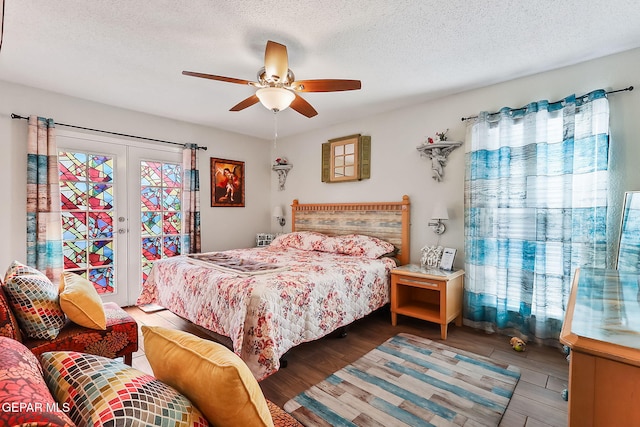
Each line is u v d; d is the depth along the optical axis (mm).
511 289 2840
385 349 2561
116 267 3627
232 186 4695
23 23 1978
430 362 2336
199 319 2453
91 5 1803
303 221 4707
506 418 1712
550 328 2623
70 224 3320
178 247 4180
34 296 1685
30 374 673
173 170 4113
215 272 2559
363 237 3725
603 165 2316
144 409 660
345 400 1870
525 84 2805
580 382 818
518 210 2795
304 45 2258
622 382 769
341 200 4293
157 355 904
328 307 2480
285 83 2248
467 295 3025
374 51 2352
